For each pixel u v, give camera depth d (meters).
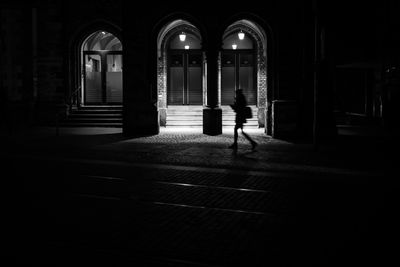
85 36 20.92
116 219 5.55
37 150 12.28
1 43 20.23
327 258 4.16
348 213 5.89
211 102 17.45
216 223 5.39
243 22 20.75
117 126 19.88
